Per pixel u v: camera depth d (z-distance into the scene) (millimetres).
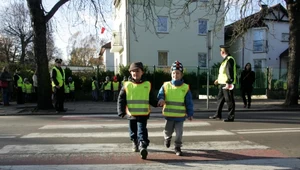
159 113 11414
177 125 5539
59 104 11781
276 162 5098
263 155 5531
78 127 8336
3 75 14477
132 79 5504
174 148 5867
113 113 11703
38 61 12023
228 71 9219
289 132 7613
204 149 5953
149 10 16125
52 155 5535
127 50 25922
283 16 31094
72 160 5230
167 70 19469
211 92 19234
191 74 19000
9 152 5742
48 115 11086
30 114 11320
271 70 19875
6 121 9555
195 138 6930
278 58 31516
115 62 34594
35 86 16531
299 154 5609
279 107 13133
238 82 19484
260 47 31047
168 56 27016
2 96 15070
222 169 4738
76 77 18328
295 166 4887
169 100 5516
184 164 4996
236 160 5219
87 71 18938
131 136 5672
